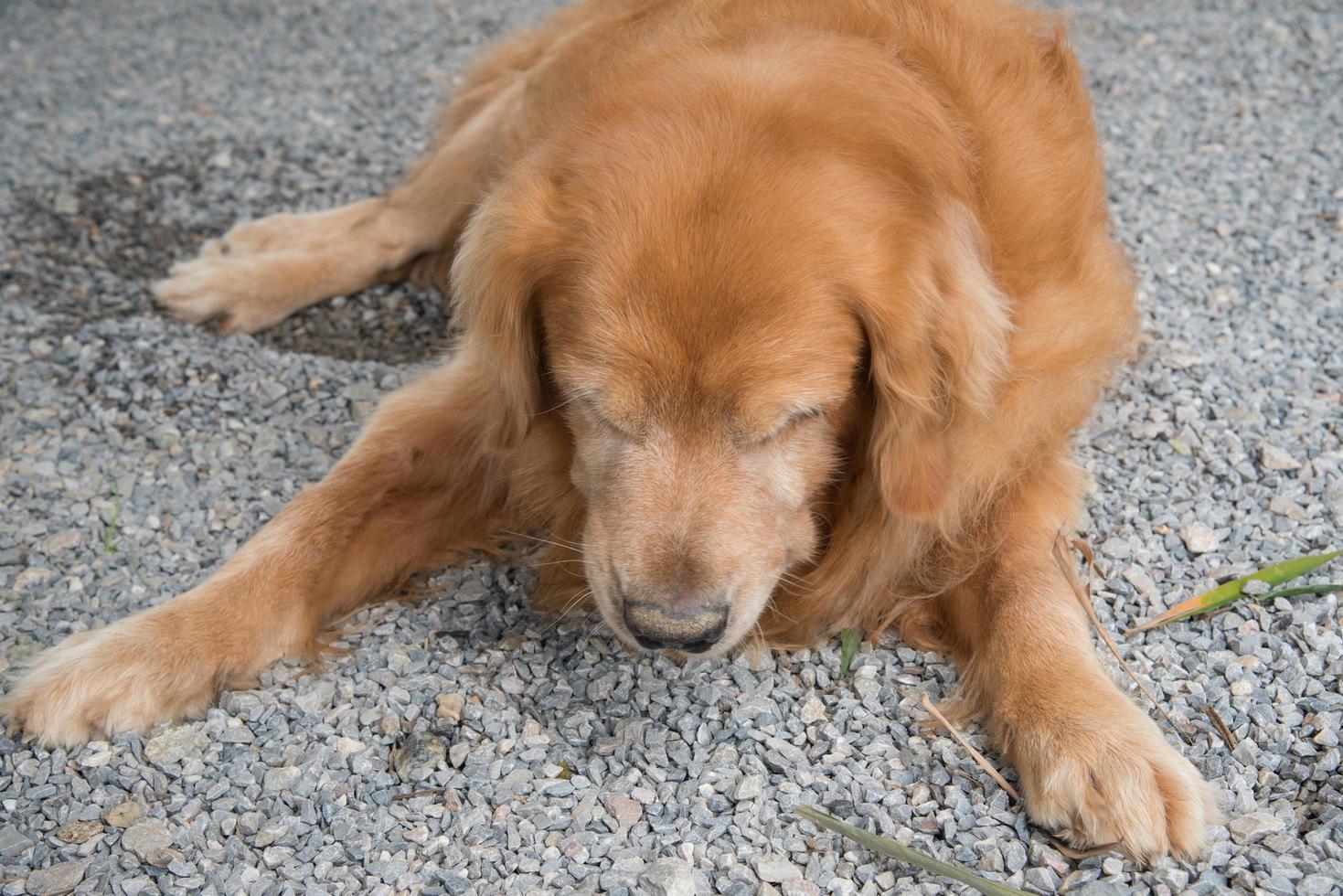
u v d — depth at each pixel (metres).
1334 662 1.25
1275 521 1.35
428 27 2.30
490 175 1.41
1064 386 1.28
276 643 1.28
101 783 1.21
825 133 1.18
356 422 1.46
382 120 1.96
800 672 1.28
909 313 1.17
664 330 1.16
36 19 2.32
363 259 1.59
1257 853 1.16
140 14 2.35
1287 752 1.21
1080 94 1.31
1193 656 1.26
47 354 1.52
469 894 1.16
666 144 1.18
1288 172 1.71
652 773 1.21
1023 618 1.25
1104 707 1.19
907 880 1.16
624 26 1.33
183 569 1.34
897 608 1.29
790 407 1.17
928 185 1.19
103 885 1.17
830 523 1.28
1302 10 2.15
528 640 1.30
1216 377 1.47
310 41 2.24
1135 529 1.35
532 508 1.33
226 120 1.94
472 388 1.34
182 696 1.25
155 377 1.50
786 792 1.20
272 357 1.52
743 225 1.16
